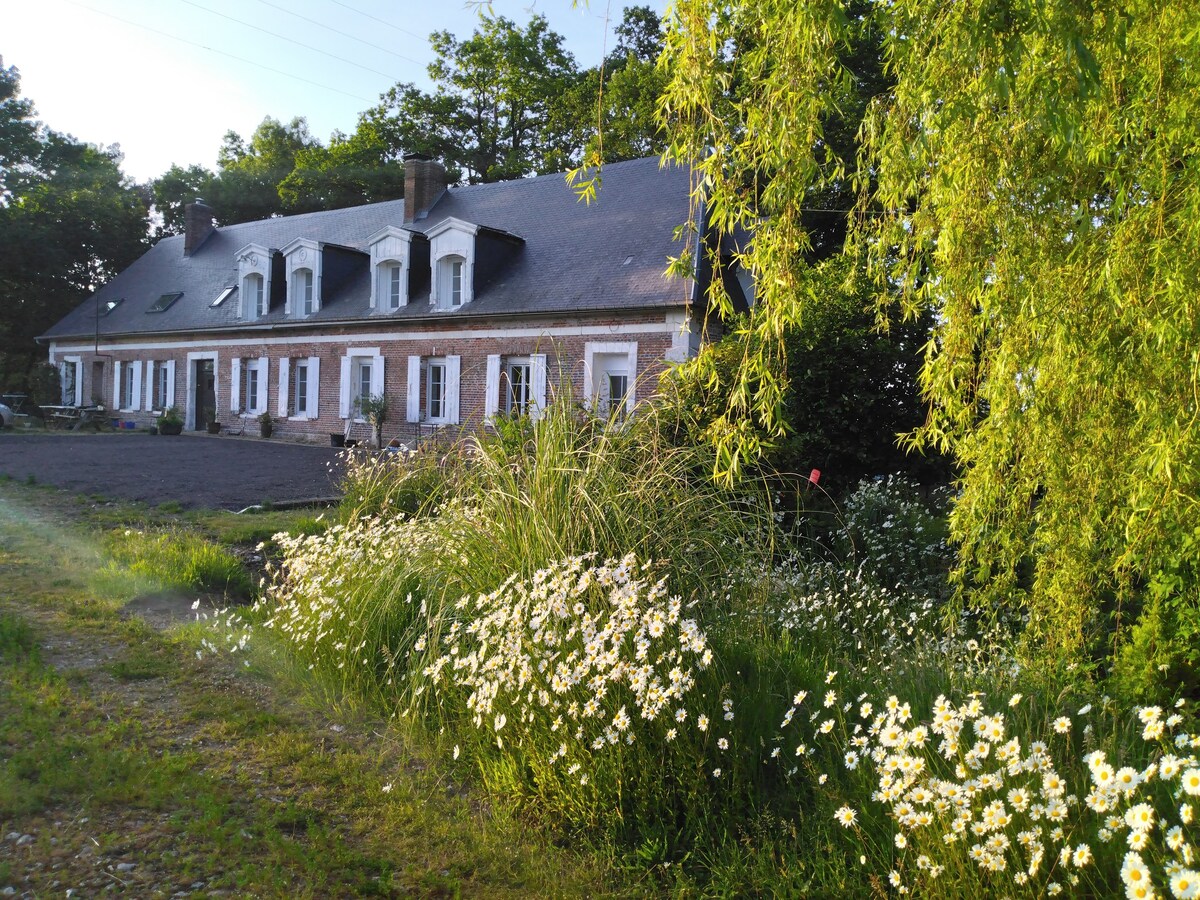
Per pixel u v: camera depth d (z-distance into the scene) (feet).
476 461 17.43
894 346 29.81
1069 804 7.06
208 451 62.59
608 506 14.01
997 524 13.15
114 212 114.11
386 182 113.91
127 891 8.63
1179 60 10.21
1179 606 12.09
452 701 12.94
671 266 11.96
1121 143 11.00
